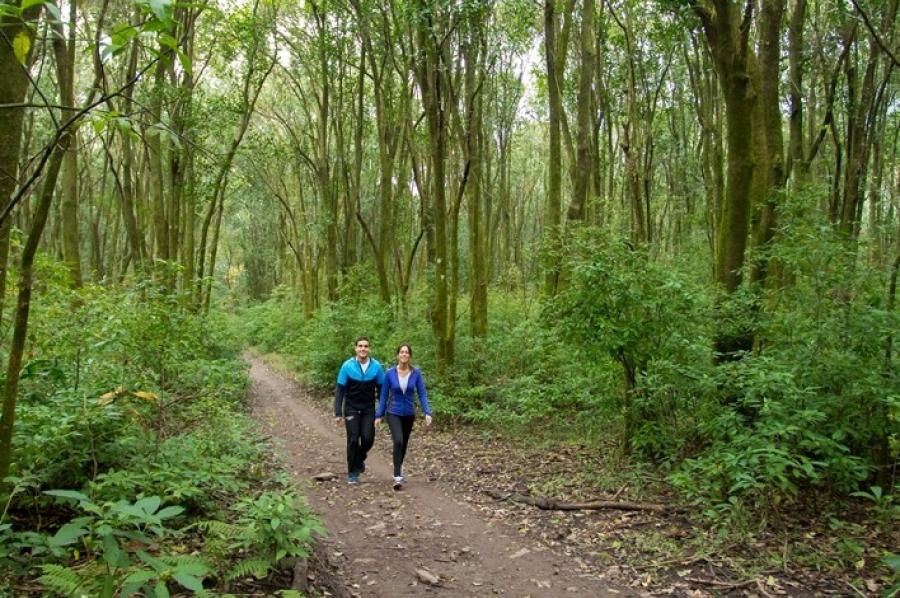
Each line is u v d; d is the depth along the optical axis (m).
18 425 4.36
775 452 5.02
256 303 44.44
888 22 10.97
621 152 23.69
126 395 5.38
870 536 5.05
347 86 23.06
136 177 20.59
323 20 20.12
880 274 6.30
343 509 6.50
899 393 5.34
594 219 15.71
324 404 15.12
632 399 7.27
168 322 6.16
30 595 3.36
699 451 6.90
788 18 13.78
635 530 5.59
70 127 2.79
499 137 26.67
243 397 15.16
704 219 19.39
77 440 4.68
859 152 11.55
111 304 6.36
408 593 4.43
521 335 12.05
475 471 8.12
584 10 12.47
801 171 11.52
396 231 24.11
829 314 6.12
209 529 4.33
